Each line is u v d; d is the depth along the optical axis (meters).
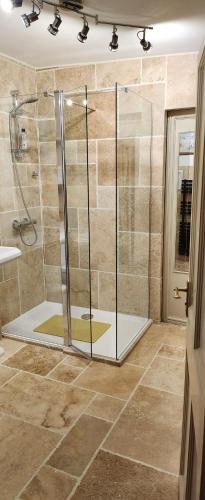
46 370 2.50
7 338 3.00
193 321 1.06
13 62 2.95
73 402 2.15
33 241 3.27
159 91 2.84
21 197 3.11
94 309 3.52
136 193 2.79
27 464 1.70
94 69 3.02
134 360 2.63
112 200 3.18
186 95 2.76
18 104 2.93
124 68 2.92
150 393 2.23
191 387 1.07
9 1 1.82
